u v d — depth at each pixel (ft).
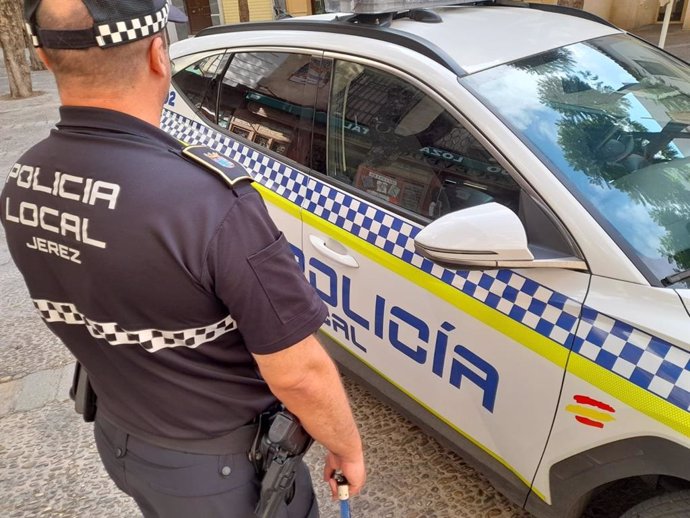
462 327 5.60
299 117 7.65
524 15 7.49
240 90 8.57
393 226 6.31
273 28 8.27
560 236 4.99
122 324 3.22
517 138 5.41
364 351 7.01
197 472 3.71
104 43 3.01
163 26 3.25
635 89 6.40
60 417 9.00
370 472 7.40
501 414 5.48
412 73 6.19
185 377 3.45
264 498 3.77
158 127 3.36
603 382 4.58
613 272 4.72
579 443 4.86
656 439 4.34
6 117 31.19
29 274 3.50
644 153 5.65
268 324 3.18
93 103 3.18
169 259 2.97
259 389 3.79
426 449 7.68
